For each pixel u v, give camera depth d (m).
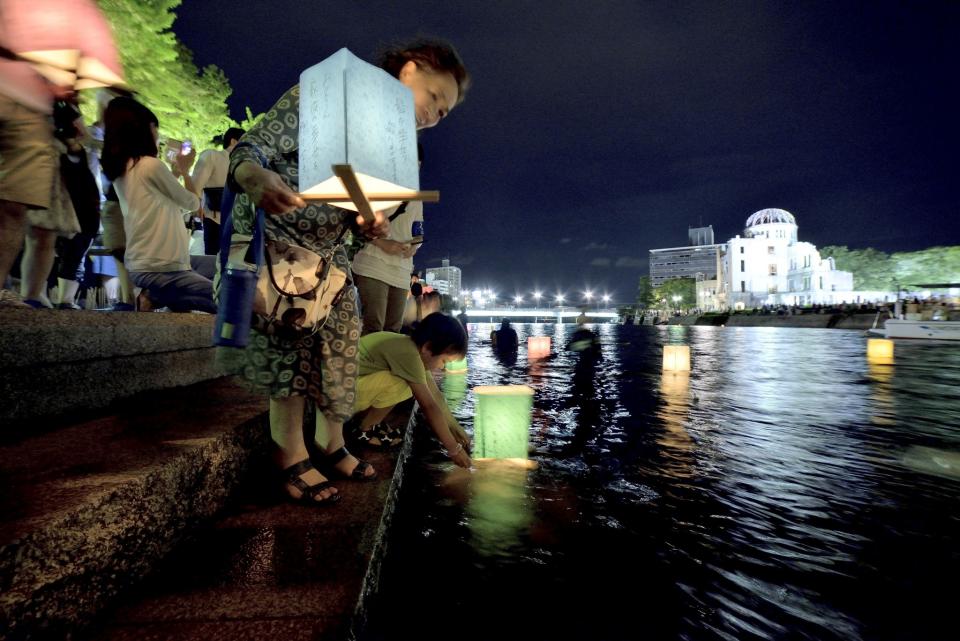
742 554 2.21
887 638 1.64
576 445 4.12
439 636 1.55
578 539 2.31
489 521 2.50
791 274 95.06
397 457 2.88
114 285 8.08
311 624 1.24
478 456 3.54
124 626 1.22
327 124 1.35
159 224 3.79
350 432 3.50
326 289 1.89
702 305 123.19
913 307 29.72
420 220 3.78
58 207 3.35
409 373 2.88
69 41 2.49
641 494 2.94
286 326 1.83
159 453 1.69
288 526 1.84
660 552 2.21
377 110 1.39
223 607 1.31
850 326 49.41
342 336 2.03
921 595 1.90
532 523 2.48
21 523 1.07
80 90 2.79
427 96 1.99
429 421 3.03
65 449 1.73
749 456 3.82
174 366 3.36
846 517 2.64
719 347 20.62
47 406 2.20
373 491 2.23
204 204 5.27
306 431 3.27
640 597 1.85
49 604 1.07
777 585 1.96
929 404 6.43
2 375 1.96
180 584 1.43
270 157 1.75
